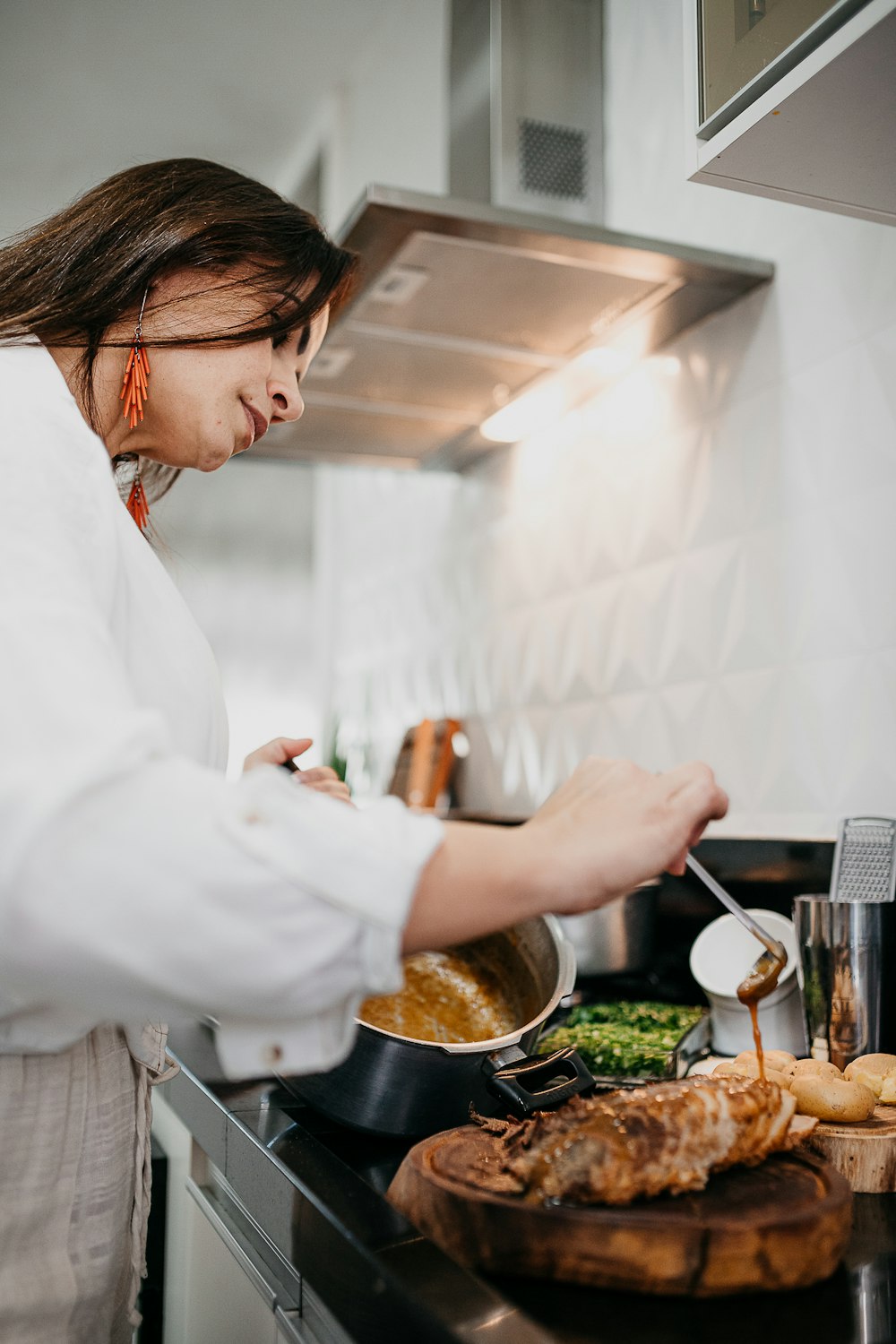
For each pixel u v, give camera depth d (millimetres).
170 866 421
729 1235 576
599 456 1782
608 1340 532
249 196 740
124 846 420
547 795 1927
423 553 2533
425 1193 652
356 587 2994
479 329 1506
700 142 941
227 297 709
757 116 854
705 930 1258
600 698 1761
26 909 412
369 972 449
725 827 1441
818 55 780
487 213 1201
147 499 1004
